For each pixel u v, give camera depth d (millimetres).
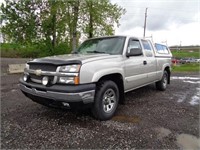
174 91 7340
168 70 7555
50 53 19672
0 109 4734
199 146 3172
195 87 8344
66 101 3406
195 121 4203
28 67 4078
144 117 4363
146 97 6262
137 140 3289
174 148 3088
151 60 5957
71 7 15703
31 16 17859
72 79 3463
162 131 3666
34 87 3785
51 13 16766
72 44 17594
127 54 4730
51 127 3705
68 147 3020
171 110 4918
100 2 16312
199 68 19906
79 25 16531
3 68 14805
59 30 18016
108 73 3996
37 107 4895
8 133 3432
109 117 4141
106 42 5125
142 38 5879
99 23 17047
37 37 18938
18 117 4199
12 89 7145
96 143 3154
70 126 3762
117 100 4375
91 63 3719
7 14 17594
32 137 3303
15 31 18062
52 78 3605
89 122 3973
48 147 3006
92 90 3590
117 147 3055
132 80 4926
